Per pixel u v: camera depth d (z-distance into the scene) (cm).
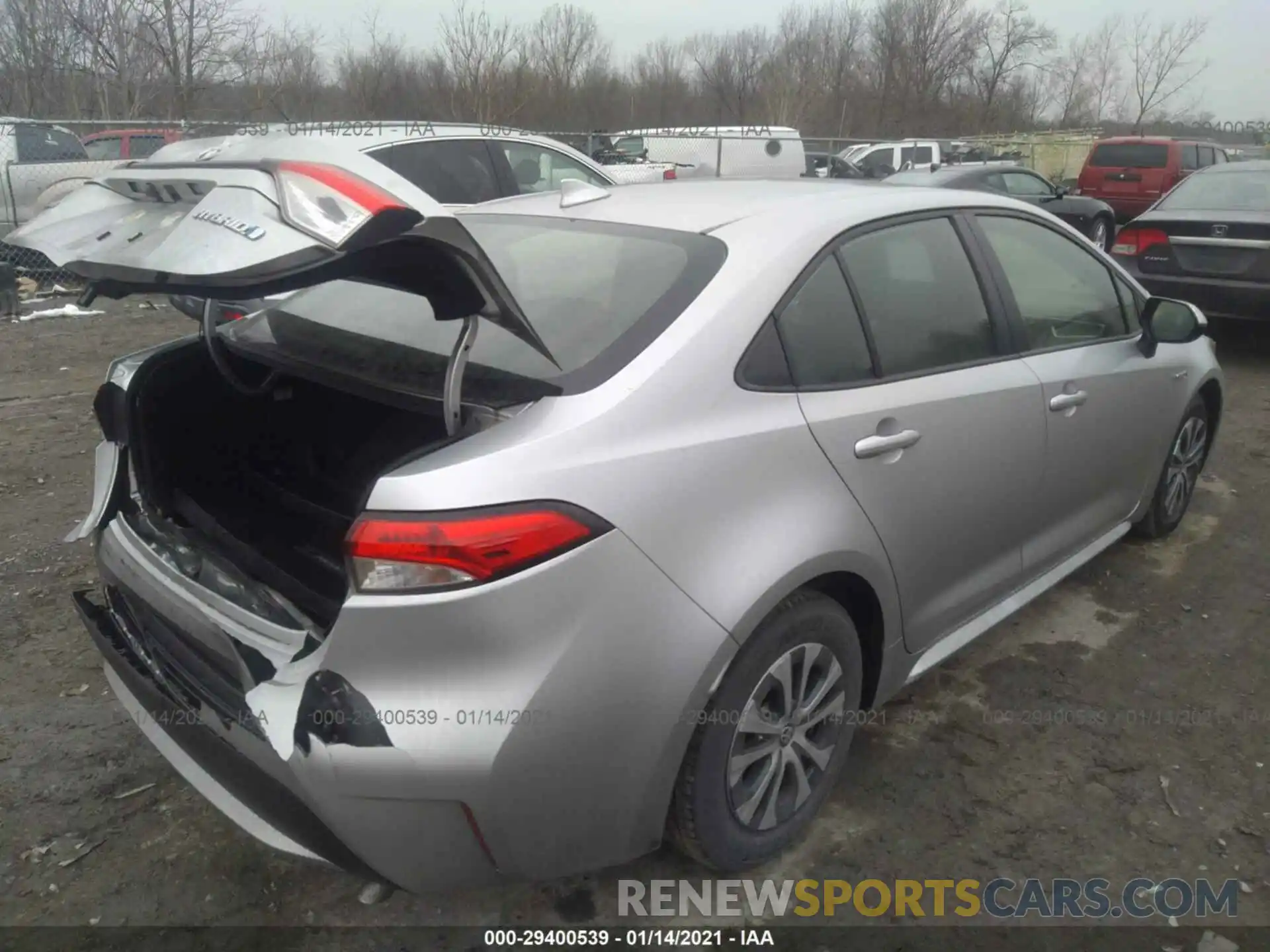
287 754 189
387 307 264
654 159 1491
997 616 325
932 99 4119
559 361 216
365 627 186
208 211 178
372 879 204
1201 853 264
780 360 237
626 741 204
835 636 250
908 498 263
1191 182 804
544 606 188
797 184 307
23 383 689
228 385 281
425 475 186
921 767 296
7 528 445
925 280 288
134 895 245
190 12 1859
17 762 290
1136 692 337
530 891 249
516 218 297
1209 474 540
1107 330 368
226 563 231
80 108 1894
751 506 221
